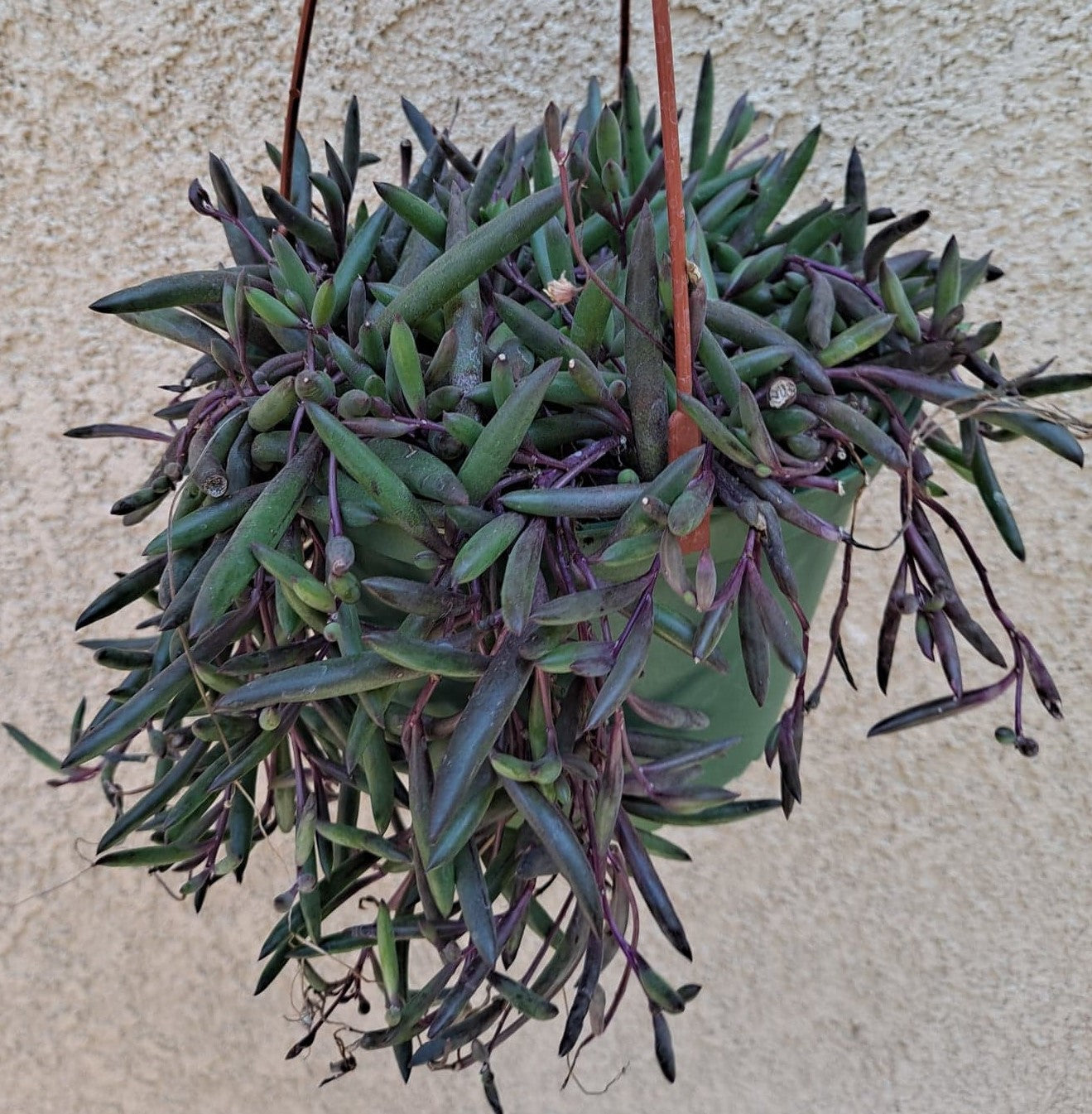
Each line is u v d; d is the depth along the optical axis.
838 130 0.54
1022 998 0.64
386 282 0.35
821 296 0.33
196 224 0.59
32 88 0.56
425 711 0.33
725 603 0.28
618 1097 0.68
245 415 0.30
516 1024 0.32
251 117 0.58
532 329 0.30
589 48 0.55
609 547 0.27
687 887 0.69
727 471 0.30
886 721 0.33
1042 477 0.56
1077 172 0.52
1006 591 0.58
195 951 0.67
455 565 0.26
